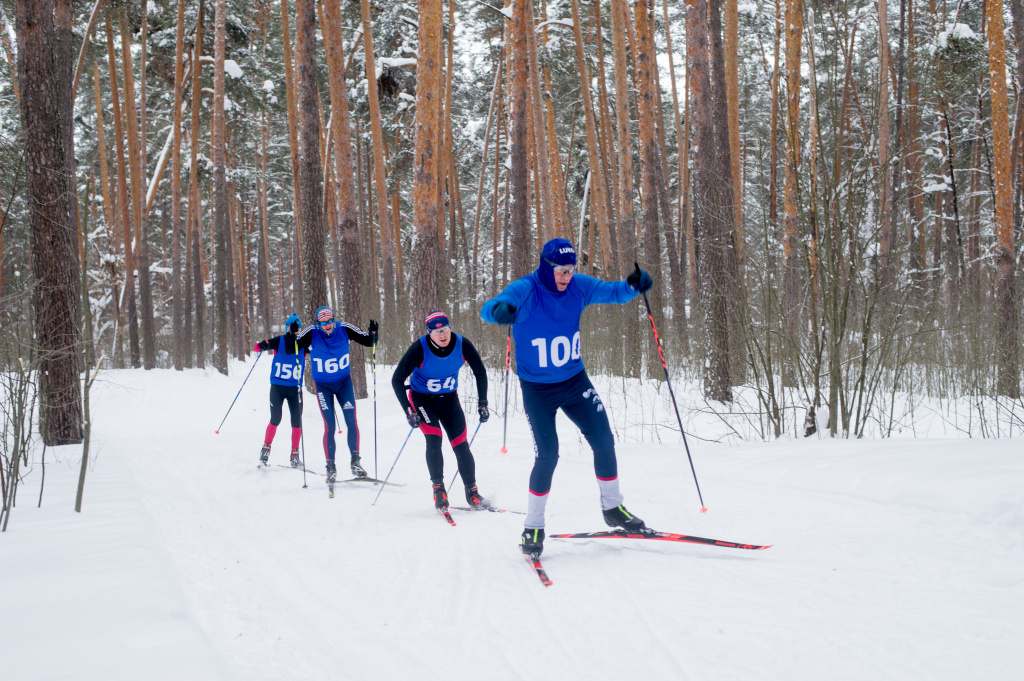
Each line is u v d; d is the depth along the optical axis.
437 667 2.66
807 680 2.36
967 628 2.67
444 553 4.21
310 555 4.30
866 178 7.10
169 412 13.86
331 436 6.76
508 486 6.34
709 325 9.88
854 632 2.70
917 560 3.48
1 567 3.42
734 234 8.26
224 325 20.77
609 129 22.80
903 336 7.50
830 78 7.22
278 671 2.54
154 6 24.94
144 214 23.02
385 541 4.57
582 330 13.92
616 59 15.55
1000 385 8.84
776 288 7.74
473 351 5.48
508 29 15.66
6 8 18.41
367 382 16.08
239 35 24.75
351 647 2.89
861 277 7.21
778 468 5.59
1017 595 2.95
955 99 18.48
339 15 14.21
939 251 19.41
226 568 3.90
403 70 25.34
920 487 4.50
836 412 7.08
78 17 21.94
